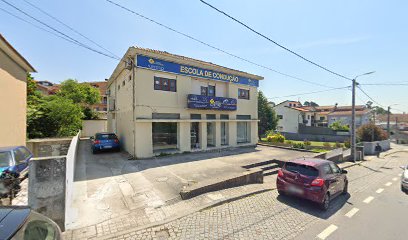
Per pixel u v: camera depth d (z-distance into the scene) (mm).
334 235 4762
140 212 5539
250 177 8570
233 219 5363
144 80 12336
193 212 5629
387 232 4961
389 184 9680
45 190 4434
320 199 6023
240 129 18281
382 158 18516
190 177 8508
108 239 4340
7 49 9375
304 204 6566
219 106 15359
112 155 13117
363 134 23578
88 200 6207
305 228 5055
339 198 7426
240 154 14266
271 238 4539
